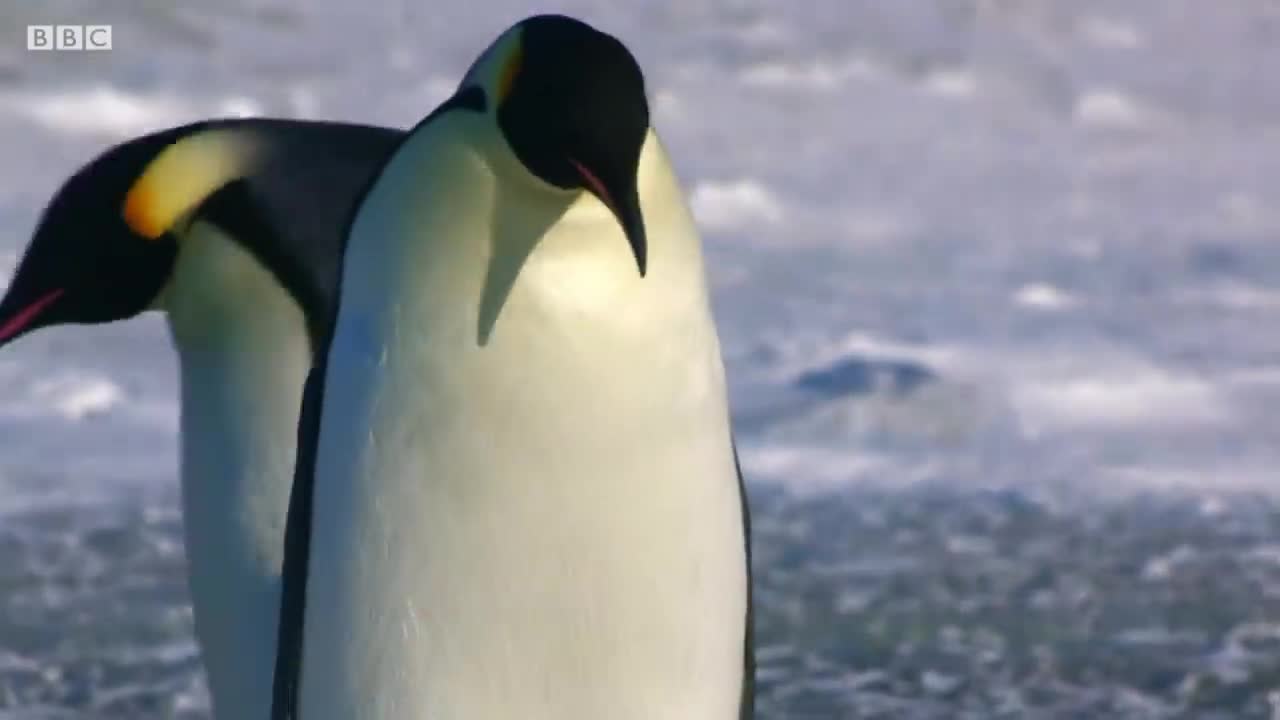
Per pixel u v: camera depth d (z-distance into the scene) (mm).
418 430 9430
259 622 12086
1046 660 24016
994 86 65562
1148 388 39500
